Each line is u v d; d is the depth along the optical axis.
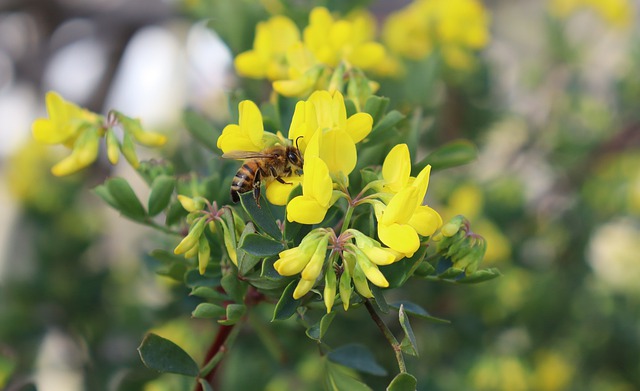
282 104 0.28
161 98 0.63
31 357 0.42
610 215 0.49
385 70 0.35
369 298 0.25
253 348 0.37
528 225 0.46
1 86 0.61
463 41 0.43
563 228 0.48
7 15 0.56
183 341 0.37
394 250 0.24
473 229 0.43
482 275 0.26
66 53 0.61
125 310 0.44
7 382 0.32
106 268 0.45
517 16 0.60
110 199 0.28
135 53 0.62
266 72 0.30
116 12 0.57
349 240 0.25
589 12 0.51
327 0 0.35
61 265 0.45
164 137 0.28
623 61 0.51
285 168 0.25
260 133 0.25
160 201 0.27
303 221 0.24
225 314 0.25
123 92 0.64
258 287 0.25
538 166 0.51
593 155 0.49
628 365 0.48
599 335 0.48
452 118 0.45
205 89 0.46
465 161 0.28
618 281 0.52
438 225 0.24
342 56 0.29
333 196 0.25
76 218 0.46
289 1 0.34
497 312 0.41
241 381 0.36
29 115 0.64
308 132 0.25
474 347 0.41
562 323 0.45
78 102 0.59
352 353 0.28
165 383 0.34
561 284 0.46
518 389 0.40
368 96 0.27
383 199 0.25
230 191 0.26
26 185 0.46
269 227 0.25
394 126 0.27
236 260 0.25
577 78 0.51
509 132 0.51
